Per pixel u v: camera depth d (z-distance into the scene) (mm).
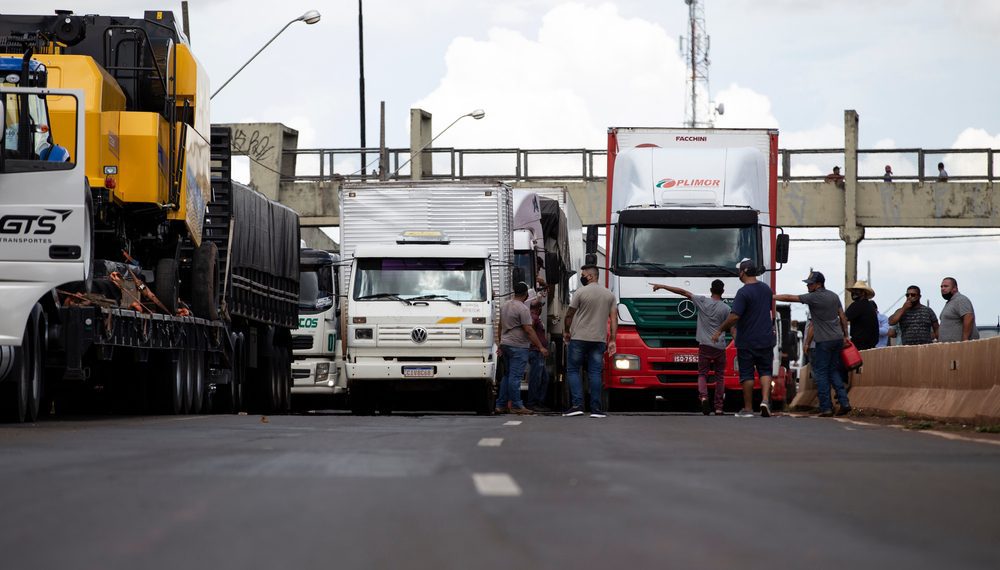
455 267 34125
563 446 14453
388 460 12172
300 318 42375
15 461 11938
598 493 9156
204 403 29922
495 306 35625
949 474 10961
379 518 7770
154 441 15195
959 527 7543
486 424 20938
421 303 33812
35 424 20109
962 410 22359
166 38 27797
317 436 16438
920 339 32344
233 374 33031
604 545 6641
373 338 33812
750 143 36719
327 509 8227
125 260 25797
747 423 21812
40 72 22812
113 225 25344
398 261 34094
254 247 35062
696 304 30688
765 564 6004
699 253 35500
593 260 36031
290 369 40375
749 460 12398
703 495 9039
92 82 25000
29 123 20516
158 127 25734
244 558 6211
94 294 22281
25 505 8414
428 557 6242
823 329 29641
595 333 28406
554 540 6832
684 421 22750
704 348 30547
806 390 39125
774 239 35812
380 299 33938
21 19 27234
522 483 9914
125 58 27281
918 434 18047
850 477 10578
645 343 35562
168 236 28000
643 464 11797
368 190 36531
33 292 20141
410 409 45844
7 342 19859
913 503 8734
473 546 6625
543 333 38969
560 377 45250
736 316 28984
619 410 41656
